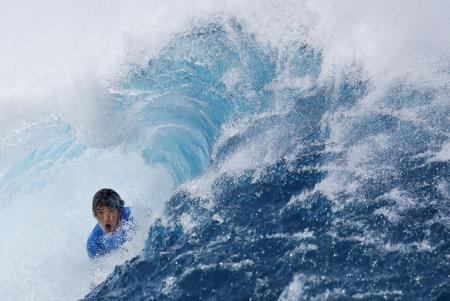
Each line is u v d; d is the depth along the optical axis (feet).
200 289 56.08
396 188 62.28
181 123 84.33
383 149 67.92
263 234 60.64
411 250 54.24
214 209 66.59
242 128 78.79
